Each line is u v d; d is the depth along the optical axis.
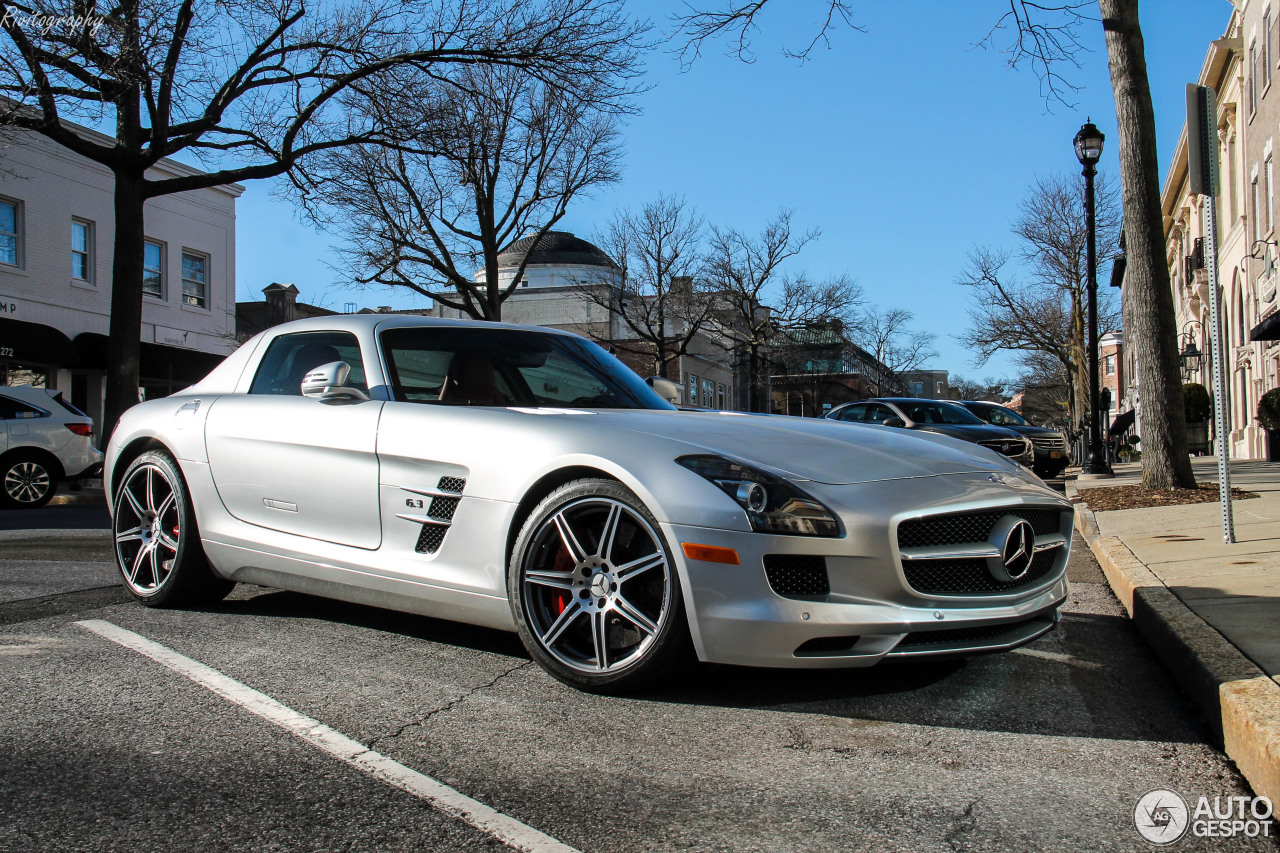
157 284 23.11
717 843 2.10
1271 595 4.29
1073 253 32.12
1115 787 2.46
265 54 15.02
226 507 4.32
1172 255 39.25
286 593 4.95
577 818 2.23
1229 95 25.70
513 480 3.35
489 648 3.79
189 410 4.56
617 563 3.17
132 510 4.73
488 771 2.52
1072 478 18.89
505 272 57.34
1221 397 6.16
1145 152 10.16
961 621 3.01
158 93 14.83
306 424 4.04
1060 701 3.22
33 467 12.02
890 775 2.52
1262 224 22.38
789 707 3.09
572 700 3.13
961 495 3.15
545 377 4.27
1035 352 51.69
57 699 3.10
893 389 74.44
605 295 44.19
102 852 2.04
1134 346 10.64
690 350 55.34
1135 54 10.06
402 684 3.29
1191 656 3.27
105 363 20.62
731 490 2.97
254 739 2.74
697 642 2.96
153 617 4.36
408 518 3.66
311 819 2.21
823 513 2.94
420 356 4.13
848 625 2.88
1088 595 5.45
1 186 19.05
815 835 2.14
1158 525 7.62
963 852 2.06
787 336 49.84
